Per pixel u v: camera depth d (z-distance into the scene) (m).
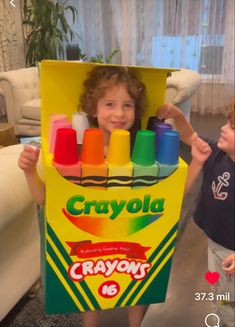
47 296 0.98
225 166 1.08
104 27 5.02
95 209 0.89
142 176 0.87
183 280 1.68
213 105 4.89
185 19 4.70
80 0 4.95
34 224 1.42
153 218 0.93
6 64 4.69
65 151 0.83
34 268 1.47
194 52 4.80
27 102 3.52
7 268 1.30
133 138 1.06
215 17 4.60
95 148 0.84
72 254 0.93
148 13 4.79
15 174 1.18
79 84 1.04
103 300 1.02
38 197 0.98
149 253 0.98
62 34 4.81
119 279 1.00
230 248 1.12
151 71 1.02
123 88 0.99
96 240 0.93
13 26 4.77
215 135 3.98
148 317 1.47
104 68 1.00
